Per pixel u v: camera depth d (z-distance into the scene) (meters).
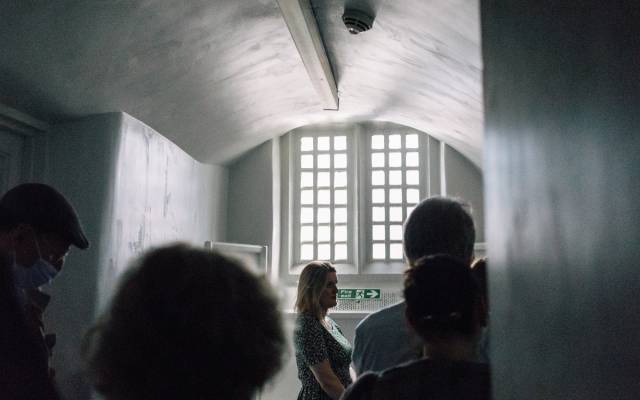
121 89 4.02
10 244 1.61
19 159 3.81
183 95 4.73
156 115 4.71
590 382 0.32
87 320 3.75
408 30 4.10
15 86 3.35
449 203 1.73
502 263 0.49
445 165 7.41
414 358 1.67
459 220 1.69
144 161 4.64
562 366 0.36
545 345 0.39
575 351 0.34
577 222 0.34
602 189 0.31
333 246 7.95
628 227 0.29
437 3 3.41
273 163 7.64
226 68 4.75
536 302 0.40
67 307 3.79
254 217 7.55
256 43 4.59
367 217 7.94
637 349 0.28
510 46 0.47
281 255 7.84
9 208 1.62
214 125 5.83
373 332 1.76
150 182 4.79
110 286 3.93
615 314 0.30
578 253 0.34
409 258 1.74
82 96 3.80
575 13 0.34
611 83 0.30
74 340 3.73
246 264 0.82
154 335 0.70
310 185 8.10
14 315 0.96
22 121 3.65
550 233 0.38
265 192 7.58
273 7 4.09
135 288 0.74
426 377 1.19
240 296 0.76
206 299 0.72
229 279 0.76
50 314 3.78
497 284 0.50
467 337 1.25
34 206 1.64
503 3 0.48
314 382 3.13
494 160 0.51
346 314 7.36
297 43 4.44
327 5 4.11
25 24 2.95
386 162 8.02
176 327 0.70
